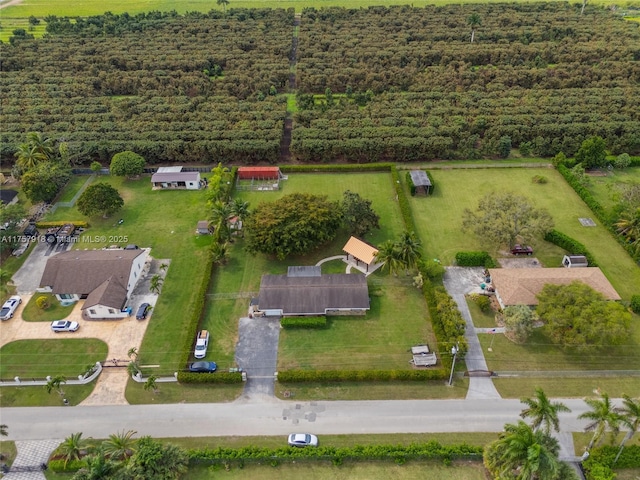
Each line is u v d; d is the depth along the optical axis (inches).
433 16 7219.5
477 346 2598.4
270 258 3230.8
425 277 2920.8
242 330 2726.4
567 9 7436.0
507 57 5821.9
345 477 2036.2
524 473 1670.8
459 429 2218.3
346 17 7386.8
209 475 2048.5
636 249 3056.1
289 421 2274.9
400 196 3742.6
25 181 3617.1
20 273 3154.5
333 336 2679.6
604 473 1948.8
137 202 3850.9
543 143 4313.5
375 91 5374.0
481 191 3895.2
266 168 4104.3
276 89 5585.6
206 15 7578.7
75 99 5059.1
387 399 2362.2
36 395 2420.0
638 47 5772.6
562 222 3494.1
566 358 2522.1
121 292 2874.0
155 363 2551.7
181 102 5059.1
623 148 4261.8
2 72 5689.0
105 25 7096.5
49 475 2070.6
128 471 1870.1
